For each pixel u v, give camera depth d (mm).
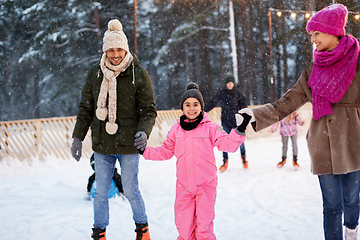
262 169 7000
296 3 28828
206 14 25859
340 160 2369
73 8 23438
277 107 2604
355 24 16422
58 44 24266
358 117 2371
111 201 4848
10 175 7273
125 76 2992
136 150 2990
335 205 2498
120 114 2986
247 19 32938
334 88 2330
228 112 7152
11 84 25359
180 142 2781
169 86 33062
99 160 3012
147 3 29391
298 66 33250
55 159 8523
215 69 34156
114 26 2965
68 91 24203
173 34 26156
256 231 3402
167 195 5258
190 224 2750
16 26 24609
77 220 3932
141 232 3045
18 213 4281
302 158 8148
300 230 3342
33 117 25625
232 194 5062
